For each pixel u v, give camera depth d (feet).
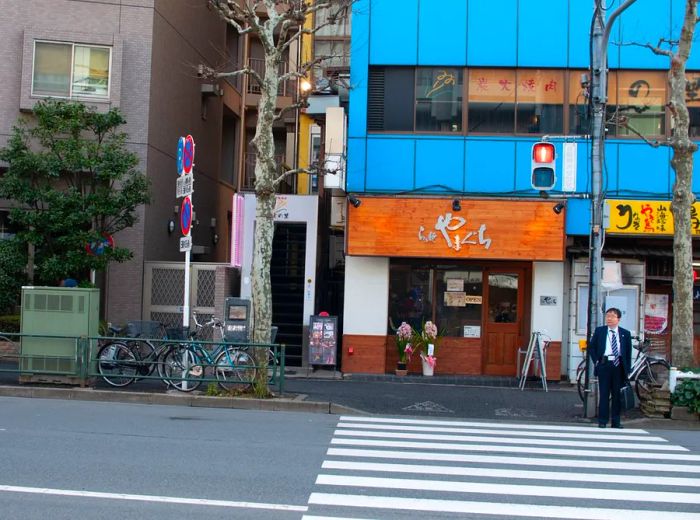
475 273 58.23
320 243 65.67
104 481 23.25
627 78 56.13
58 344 43.98
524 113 56.34
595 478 26.17
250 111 94.84
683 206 43.45
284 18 44.93
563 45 56.03
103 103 60.03
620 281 54.54
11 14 60.23
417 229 54.60
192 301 59.72
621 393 39.50
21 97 59.00
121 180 55.21
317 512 20.63
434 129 56.49
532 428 38.37
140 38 61.82
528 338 57.00
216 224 83.76
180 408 40.55
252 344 42.55
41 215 51.78
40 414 36.17
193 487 22.88
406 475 25.67
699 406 39.86
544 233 53.93
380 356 56.39
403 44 56.59
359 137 56.13
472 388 52.29
